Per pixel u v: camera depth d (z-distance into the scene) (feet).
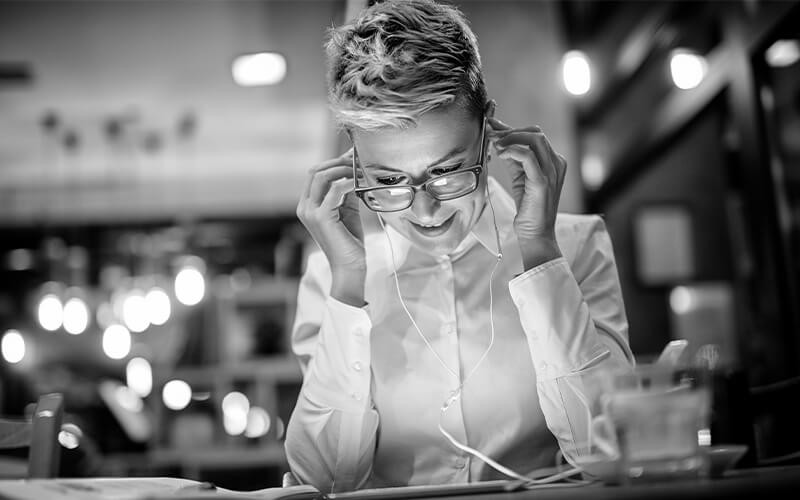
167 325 22.39
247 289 18.22
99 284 25.70
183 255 22.75
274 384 17.98
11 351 19.65
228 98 21.11
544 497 2.73
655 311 16.52
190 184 25.03
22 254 24.13
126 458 16.48
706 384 3.16
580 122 17.25
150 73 19.79
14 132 22.62
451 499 2.92
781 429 8.46
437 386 4.53
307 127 22.89
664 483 2.96
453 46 3.81
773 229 10.62
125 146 23.57
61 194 25.08
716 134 15.84
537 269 4.10
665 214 16.74
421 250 4.50
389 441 4.57
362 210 4.91
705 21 12.37
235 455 16.60
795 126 10.66
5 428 4.13
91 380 21.29
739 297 15.65
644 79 14.90
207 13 17.34
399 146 3.68
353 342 4.29
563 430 4.08
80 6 16.88
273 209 25.08
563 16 15.70
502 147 4.14
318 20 17.75
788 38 10.37
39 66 19.26
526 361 4.57
